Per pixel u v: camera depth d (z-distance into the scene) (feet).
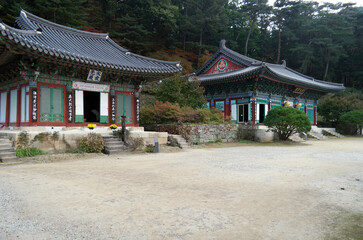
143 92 110.52
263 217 15.20
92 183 23.53
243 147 61.82
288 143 74.28
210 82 92.89
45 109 47.98
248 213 15.87
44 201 18.03
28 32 47.14
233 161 38.14
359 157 44.01
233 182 24.32
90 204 17.43
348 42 205.57
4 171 29.30
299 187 22.53
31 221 14.39
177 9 158.81
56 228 13.44
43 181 24.12
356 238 12.39
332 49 196.24
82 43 60.80
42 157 38.42
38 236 12.50
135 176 26.89
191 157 42.60
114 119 58.65
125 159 39.99
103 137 50.06
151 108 75.36
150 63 63.77
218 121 76.07
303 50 195.52
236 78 85.15
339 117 117.91
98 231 13.08
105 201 18.13
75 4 117.80
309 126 72.08
